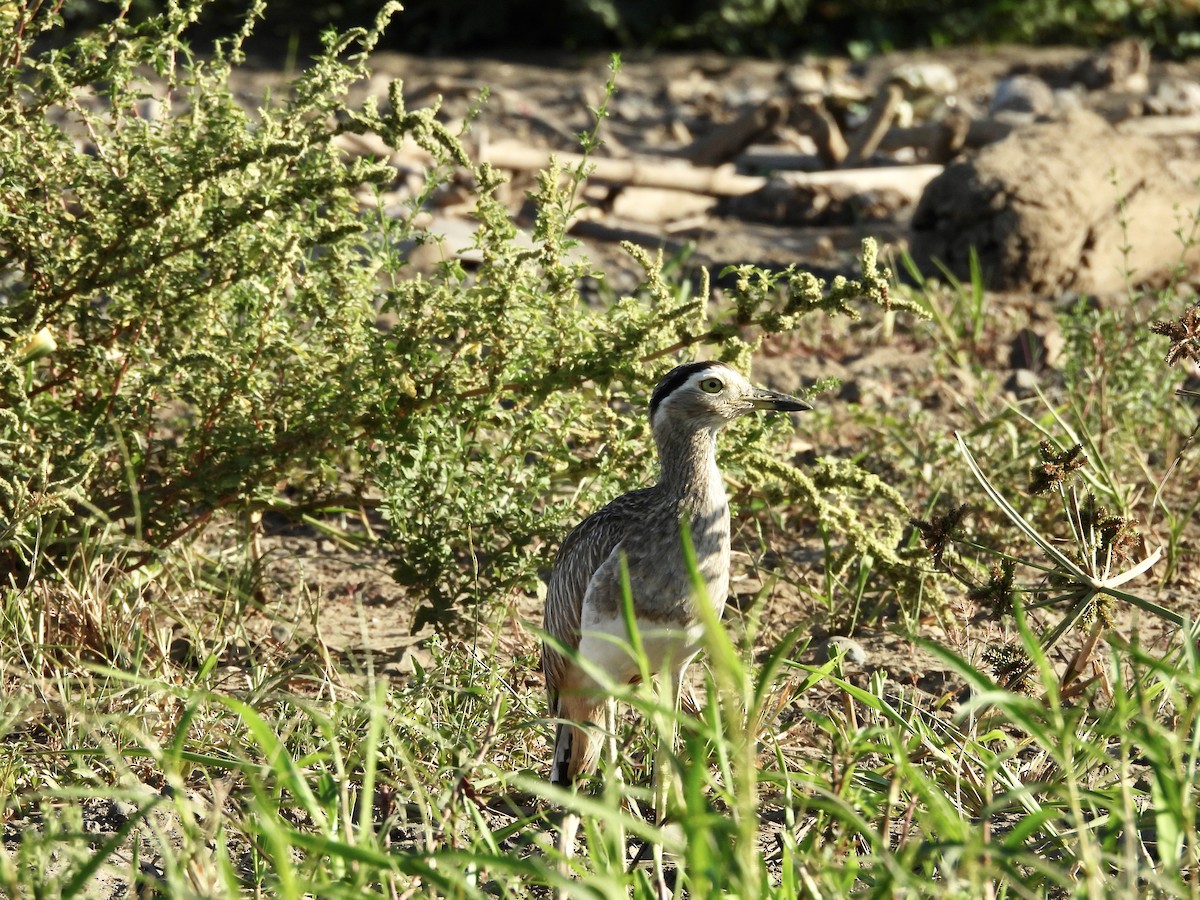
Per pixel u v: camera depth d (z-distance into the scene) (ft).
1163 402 51.85
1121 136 74.69
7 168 36.35
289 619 40.70
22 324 37.14
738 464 38.99
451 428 38.40
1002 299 67.97
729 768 23.72
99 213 36.96
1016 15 135.03
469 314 36.96
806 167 89.25
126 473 38.40
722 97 113.19
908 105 92.38
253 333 38.01
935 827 26.96
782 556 44.19
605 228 77.10
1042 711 25.04
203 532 43.29
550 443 40.42
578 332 38.27
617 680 32.89
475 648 37.01
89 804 31.42
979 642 39.68
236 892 22.49
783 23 134.92
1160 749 23.02
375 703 25.76
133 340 37.55
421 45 131.75
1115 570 37.37
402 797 29.48
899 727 30.53
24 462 36.29
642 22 130.82
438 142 36.88
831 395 58.85
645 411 39.06
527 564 38.17
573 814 28.71
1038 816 22.97
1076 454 35.19
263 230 37.29
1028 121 90.07
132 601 38.47
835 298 35.09
